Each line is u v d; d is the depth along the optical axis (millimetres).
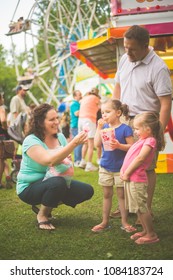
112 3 6742
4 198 6621
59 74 23781
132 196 4133
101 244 4211
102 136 4488
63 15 25344
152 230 4211
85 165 9453
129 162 4160
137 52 4500
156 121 4160
